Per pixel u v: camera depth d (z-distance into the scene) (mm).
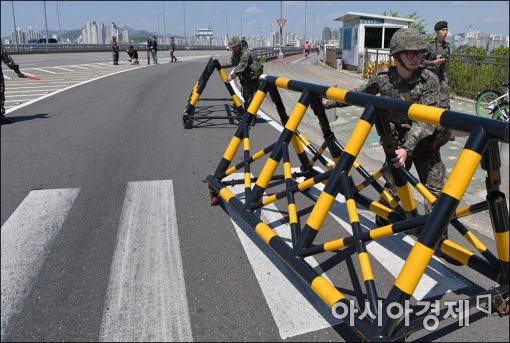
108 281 3176
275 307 2891
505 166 2455
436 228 2232
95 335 2619
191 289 3092
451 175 2252
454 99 12273
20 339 2584
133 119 9594
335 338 2594
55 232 3955
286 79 4188
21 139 7574
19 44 36188
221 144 7371
